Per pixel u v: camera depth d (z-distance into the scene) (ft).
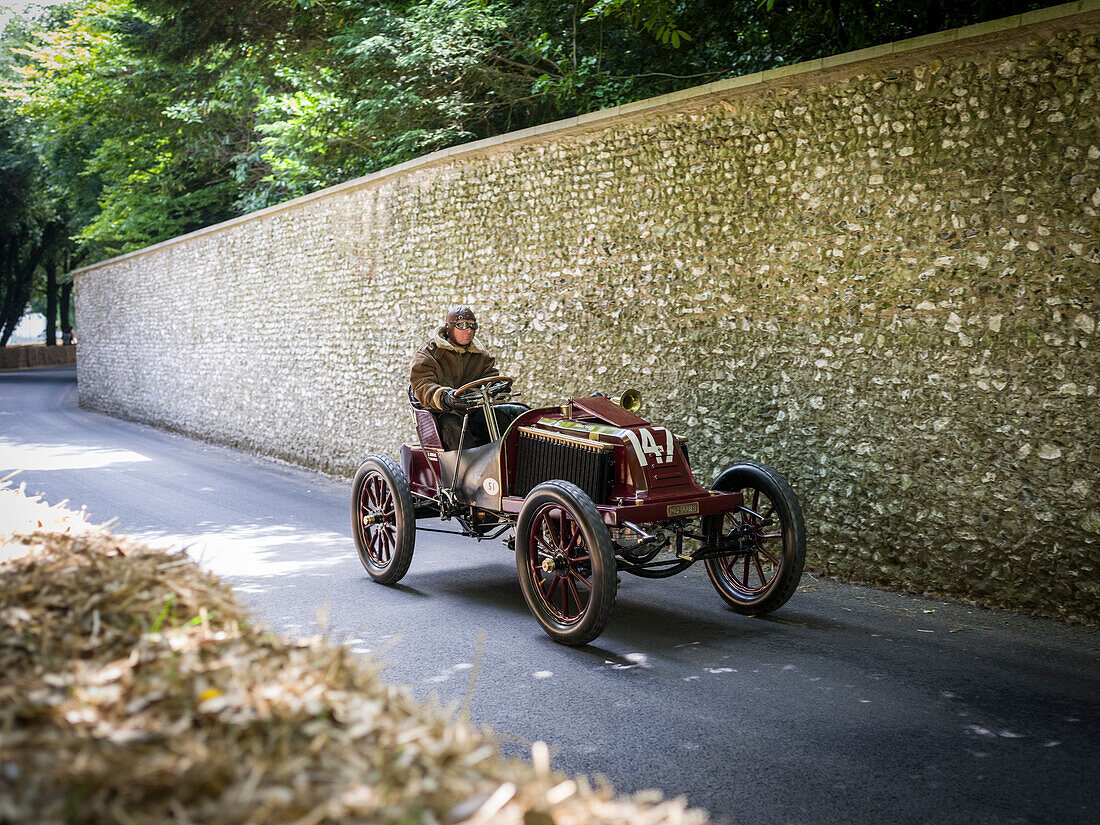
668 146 24.07
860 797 9.96
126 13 53.88
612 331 26.05
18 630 6.44
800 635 16.15
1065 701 12.73
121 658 6.10
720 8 35.42
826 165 20.57
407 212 34.30
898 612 17.62
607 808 4.75
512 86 40.96
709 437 23.40
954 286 18.43
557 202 27.66
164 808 4.33
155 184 72.59
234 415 48.52
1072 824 9.32
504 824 4.40
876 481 19.83
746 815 9.59
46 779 4.41
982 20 27.55
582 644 15.52
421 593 19.45
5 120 106.52
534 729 12.00
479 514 19.20
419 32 38.75
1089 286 16.48
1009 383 17.62
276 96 56.18
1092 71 16.24
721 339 23.06
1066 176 16.70
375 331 36.60
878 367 19.76
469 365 20.97
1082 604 16.66
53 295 169.68
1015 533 17.56
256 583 20.26
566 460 16.98
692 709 12.67
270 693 5.55
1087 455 16.56
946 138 18.43
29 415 68.44
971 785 10.22
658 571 16.76
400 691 6.13
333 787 4.62
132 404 64.28
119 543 8.86
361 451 37.63
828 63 19.85
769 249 21.85
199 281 52.16
